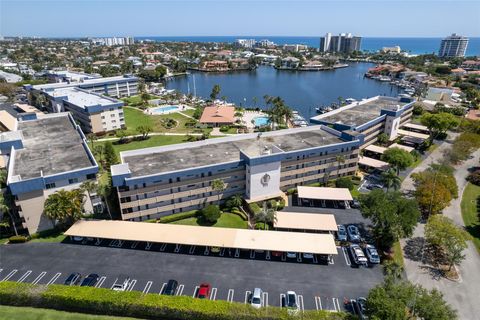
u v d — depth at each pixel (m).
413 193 98.50
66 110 178.62
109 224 79.75
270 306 58.09
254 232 76.56
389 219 71.88
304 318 53.50
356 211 93.12
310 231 83.06
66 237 81.06
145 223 80.50
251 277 67.81
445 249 72.81
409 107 166.62
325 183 107.44
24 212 78.69
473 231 83.94
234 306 55.91
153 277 67.50
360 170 119.75
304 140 111.44
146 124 178.00
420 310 50.22
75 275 66.56
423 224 86.50
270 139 112.38
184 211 91.38
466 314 58.66
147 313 56.22
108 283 65.62
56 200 78.00
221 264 71.69
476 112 195.00
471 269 70.38
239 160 91.75
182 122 183.38
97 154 128.12
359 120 137.12
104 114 159.62
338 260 73.25
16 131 111.19
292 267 70.94
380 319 48.09
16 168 88.06
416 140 145.38
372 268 70.88
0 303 58.84
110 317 56.44
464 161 130.12
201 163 92.62
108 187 94.12
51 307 58.12
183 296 58.03
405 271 69.56
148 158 96.12
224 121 174.88
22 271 68.75
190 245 78.12
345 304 60.97
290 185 103.75
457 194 96.19
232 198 91.94
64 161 92.31
